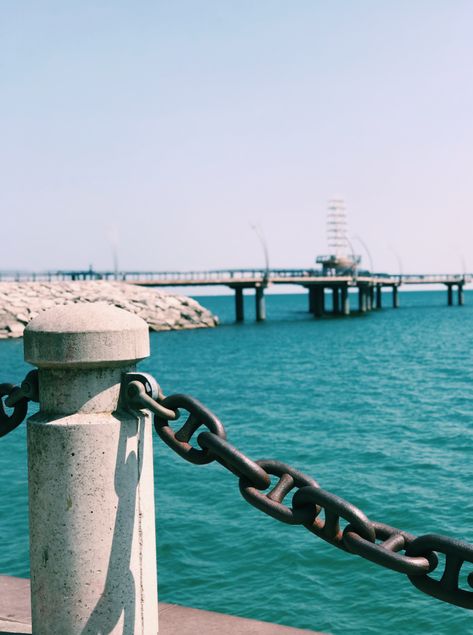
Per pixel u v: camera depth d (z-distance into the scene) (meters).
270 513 2.19
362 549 2.05
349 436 16.92
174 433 2.36
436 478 12.41
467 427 17.92
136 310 66.38
